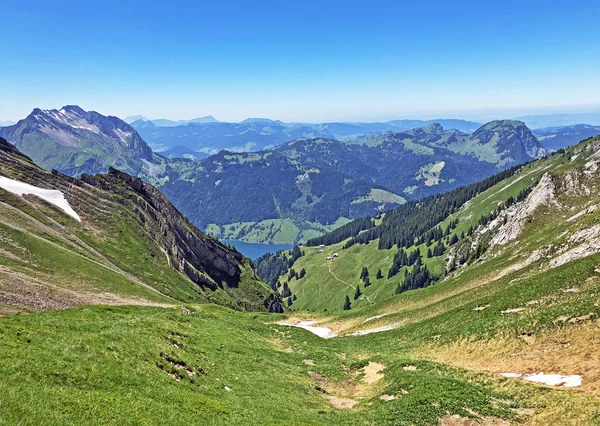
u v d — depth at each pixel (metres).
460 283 96.94
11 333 25.95
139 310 60.84
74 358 25.20
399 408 33.16
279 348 63.81
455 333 54.47
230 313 98.06
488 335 48.84
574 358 36.94
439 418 30.78
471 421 29.98
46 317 35.94
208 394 29.95
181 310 72.56
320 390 42.41
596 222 70.81
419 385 37.72
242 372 39.56
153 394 25.08
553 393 31.12
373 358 53.47
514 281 72.31
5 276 69.56
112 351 28.70
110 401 21.62
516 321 48.16
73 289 83.19
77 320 37.19
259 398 33.28
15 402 17.92
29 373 21.23
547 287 54.34
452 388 35.47
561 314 44.16
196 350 40.81
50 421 17.61
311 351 60.47
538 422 28.36
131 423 20.25
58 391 20.52
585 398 28.89
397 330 70.62
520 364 40.34
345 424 31.20
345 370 51.22
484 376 38.31
